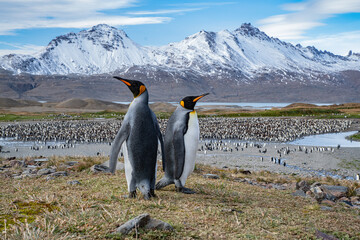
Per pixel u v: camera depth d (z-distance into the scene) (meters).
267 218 6.72
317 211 7.97
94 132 58.69
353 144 46.78
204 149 39.84
